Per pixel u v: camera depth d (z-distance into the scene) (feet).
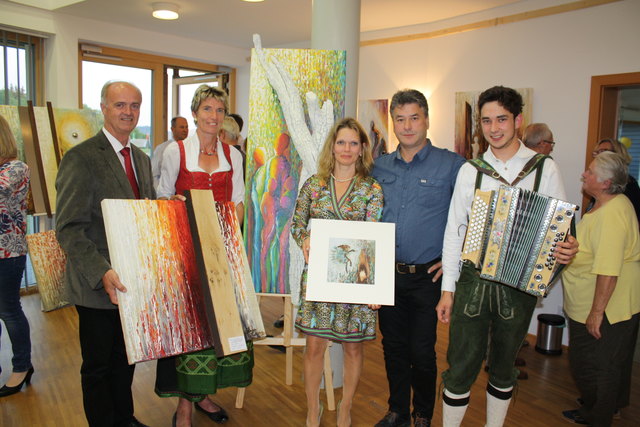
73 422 8.62
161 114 21.39
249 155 8.73
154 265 6.01
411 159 7.77
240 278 6.61
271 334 13.11
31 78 17.58
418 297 7.72
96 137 6.91
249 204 8.76
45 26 16.99
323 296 7.03
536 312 14.23
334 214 7.55
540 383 10.99
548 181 6.41
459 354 7.00
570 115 13.43
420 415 8.03
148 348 5.76
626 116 18.19
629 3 12.10
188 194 6.45
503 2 14.37
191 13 16.87
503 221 6.20
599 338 8.25
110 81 7.00
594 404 8.73
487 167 6.68
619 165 7.97
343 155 7.35
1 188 8.84
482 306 6.75
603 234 7.90
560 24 13.44
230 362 7.65
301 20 17.33
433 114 16.94
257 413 9.19
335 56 8.69
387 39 17.81
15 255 9.29
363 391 10.21
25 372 9.77
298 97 8.57
